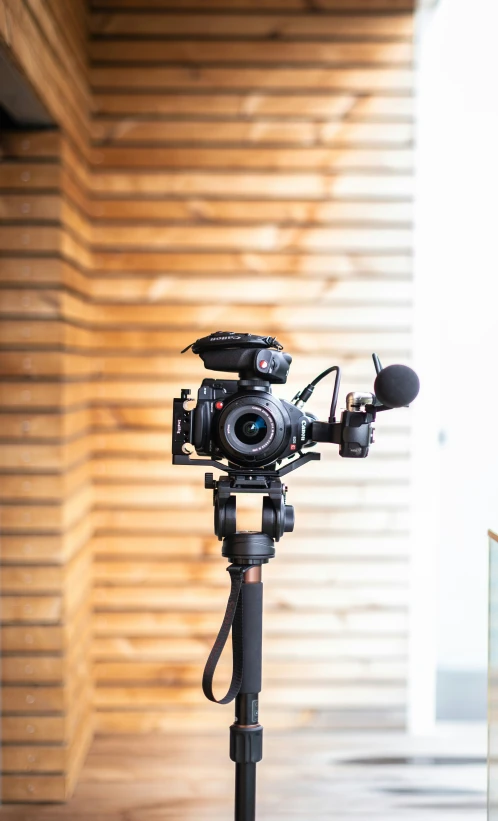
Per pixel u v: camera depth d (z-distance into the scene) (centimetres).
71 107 302
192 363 345
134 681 346
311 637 348
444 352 373
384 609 347
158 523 345
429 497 346
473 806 283
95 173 341
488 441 377
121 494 345
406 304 345
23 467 287
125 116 340
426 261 344
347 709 347
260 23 339
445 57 363
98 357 344
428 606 347
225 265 344
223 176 342
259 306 345
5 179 286
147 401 344
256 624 205
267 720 347
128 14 337
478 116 365
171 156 341
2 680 290
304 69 340
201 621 346
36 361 287
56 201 286
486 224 368
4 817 278
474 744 334
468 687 363
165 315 344
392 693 347
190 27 338
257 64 340
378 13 339
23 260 287
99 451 344
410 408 346
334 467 346
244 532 206
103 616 345
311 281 344
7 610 288
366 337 345
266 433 201
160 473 345
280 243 343
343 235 344
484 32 360
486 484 379
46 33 257
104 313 343
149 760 318
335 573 347
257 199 343
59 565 288
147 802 286
